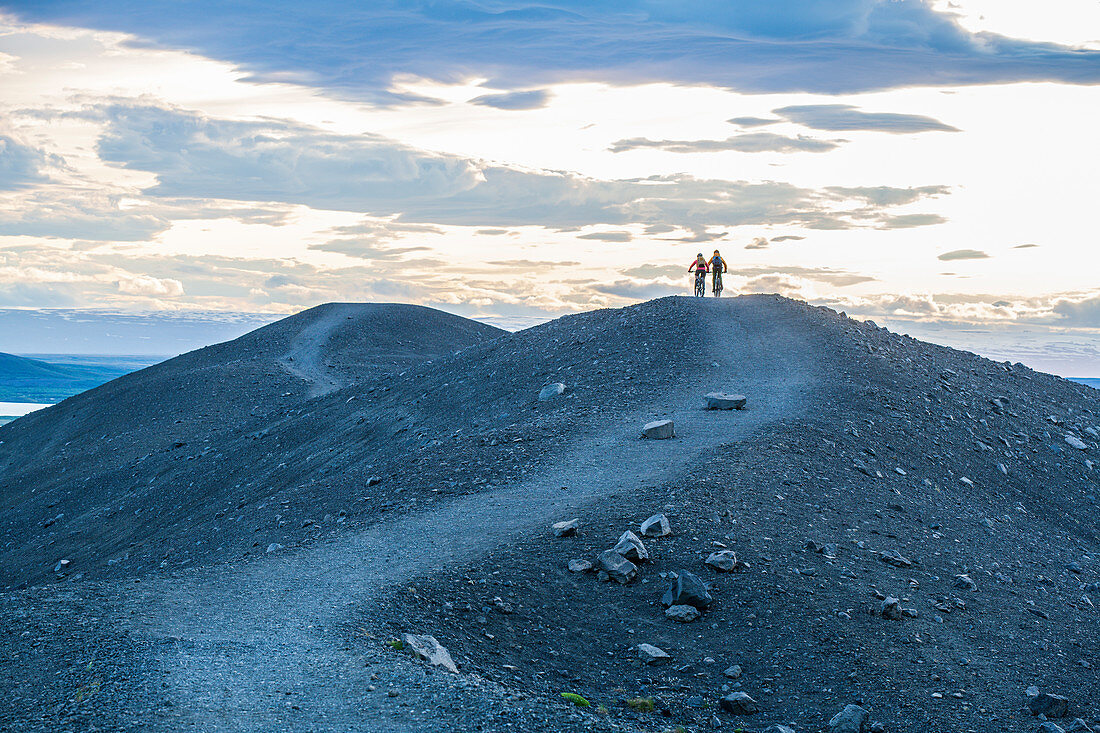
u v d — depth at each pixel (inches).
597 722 381.4
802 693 503.5
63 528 1796.3
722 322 1733.5
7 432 3277.6
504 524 768.3
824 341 1593.3
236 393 2859.3
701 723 457.7
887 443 1111.6
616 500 804.0
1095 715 502.9
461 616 557.6
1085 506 1153.4
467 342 3752.5
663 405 1251.8
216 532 1112.8
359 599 557.0
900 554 745.0
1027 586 743.1
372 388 2062.0
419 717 362.9
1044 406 1547.7
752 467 891.4
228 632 491.8
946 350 1827.0
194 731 345.7
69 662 431.8
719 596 620.4
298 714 366.0
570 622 584.4
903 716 479.5
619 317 1841.8
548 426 1166.3
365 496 966.4
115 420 2849.4
